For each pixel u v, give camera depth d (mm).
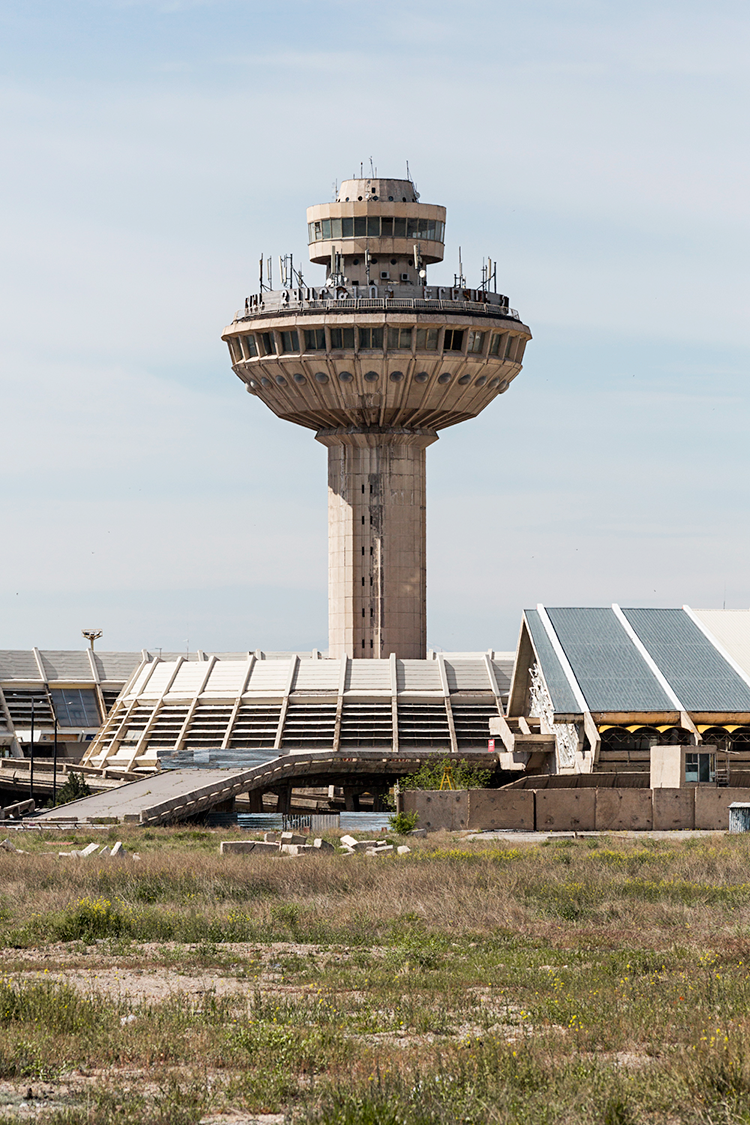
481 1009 21188
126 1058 18000
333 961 27031
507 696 126125
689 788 70438
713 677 100062
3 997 20797
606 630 106750
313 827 79750
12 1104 15867
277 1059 17594
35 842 65188
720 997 21359
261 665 130125
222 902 37562
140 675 136000
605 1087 15477
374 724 122250
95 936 30922
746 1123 14336
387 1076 15695
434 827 70875
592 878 41125
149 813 82562
